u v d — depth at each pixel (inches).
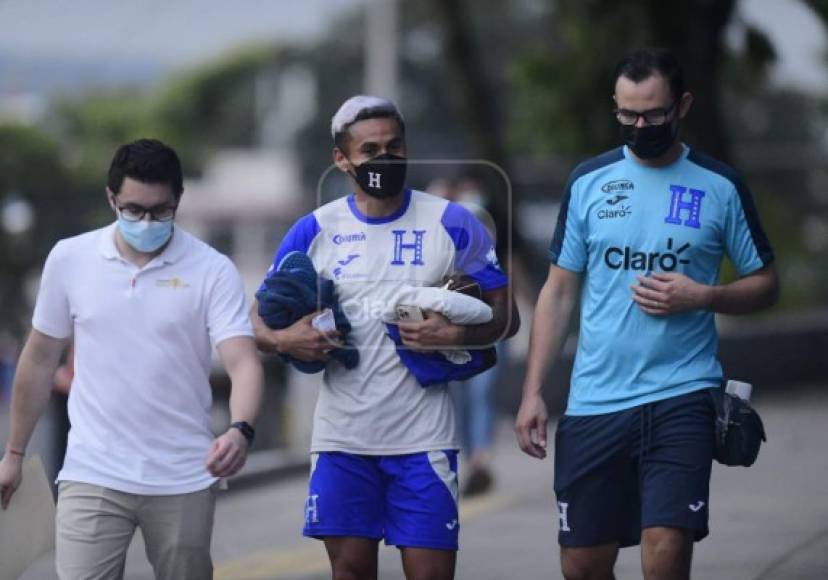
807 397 1353.3
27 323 2023.9
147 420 442.0
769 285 469.4
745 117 4072.3
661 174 468.1
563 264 481.7
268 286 467.5
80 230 2503.7
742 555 676.1
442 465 463.2
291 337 461.4
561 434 476.7
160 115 5290.4
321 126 5531.5
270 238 5088.6
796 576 622.5
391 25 2994.6
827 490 856.3
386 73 2992.1
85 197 2544.3
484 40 4419.3
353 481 465.7
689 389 460.8
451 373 463.5
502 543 745.6
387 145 461.1
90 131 4530.0
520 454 1097.4
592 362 470.3
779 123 4087.1
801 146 4042.8
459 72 1578.5
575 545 472.1
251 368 443.5
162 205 434.0
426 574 460.1
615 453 465.1
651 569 450.3
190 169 5187.0
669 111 456.1
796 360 1441.9
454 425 472.1
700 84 1344.7
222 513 912.3
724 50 1370.6
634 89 456.1
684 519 448.1
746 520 765.3
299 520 875.4
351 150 462.6
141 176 430.6
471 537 765.3
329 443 467.8
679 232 462.9
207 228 5103.3
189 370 446.3
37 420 459.8
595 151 1523.1
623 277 466.3
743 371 1378.0
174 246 447.8
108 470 439.5
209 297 446.3
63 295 449.1
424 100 4972.9
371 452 463.5
